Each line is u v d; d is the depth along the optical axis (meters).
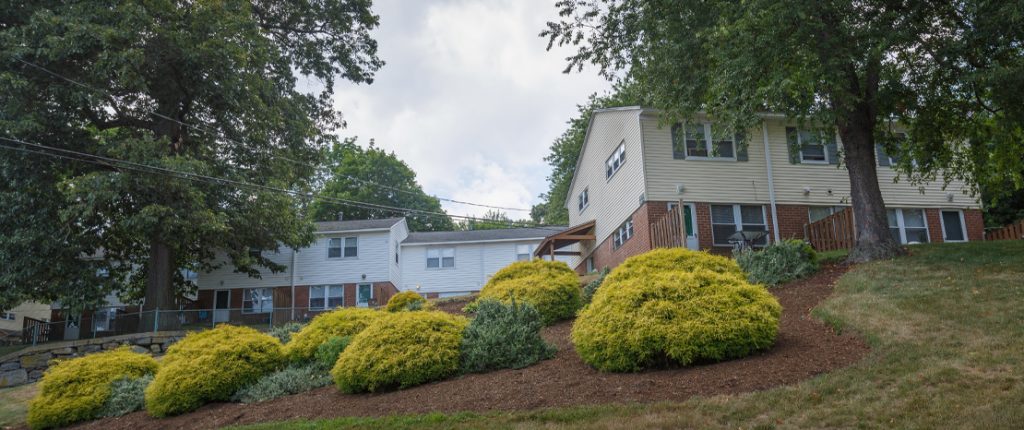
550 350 10.69
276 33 29.33
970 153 19.25
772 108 15.62
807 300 12.23
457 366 10.34
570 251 32.31
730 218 22.53
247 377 11.60
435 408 8.52
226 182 23.33
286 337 16.55
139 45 21.41
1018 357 7.52
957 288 11.12
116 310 34.91
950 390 6.84
